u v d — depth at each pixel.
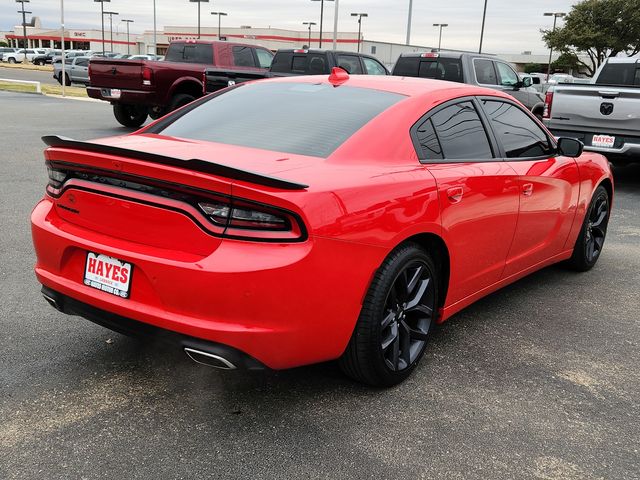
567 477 2.50
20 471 2.38
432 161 3.27
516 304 4.48
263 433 2.69
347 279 2.66
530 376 3.35
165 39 100.12
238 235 2.45
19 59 72.00
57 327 3.66
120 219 2.70
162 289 2.54
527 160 4.10
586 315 4.32
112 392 2.97
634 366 3.54
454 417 2.89
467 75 12.47
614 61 10.40
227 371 3.22
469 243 3.47
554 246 4.62
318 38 88.25
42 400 2.87
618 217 7.54
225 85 12.99
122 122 14.41
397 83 3.64
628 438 2.80
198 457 2.51
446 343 3.74
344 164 2.88
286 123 3.22
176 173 2.46
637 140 8.44
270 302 2.46
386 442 2.67
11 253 4.97
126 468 2.42
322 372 3.27
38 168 8.74
